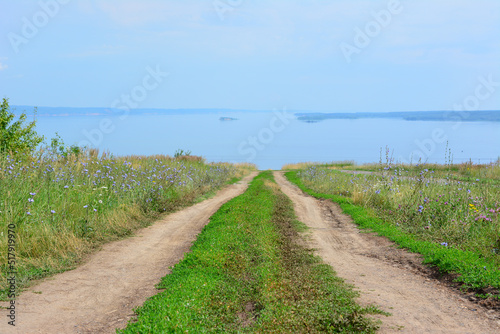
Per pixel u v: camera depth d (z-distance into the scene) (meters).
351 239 13.16
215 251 10.27
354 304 6.93
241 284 8.28
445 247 10.28
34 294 7.70
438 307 6.87
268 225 14.34
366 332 5.74
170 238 13.24
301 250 11.50
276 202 20.53
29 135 17.88
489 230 11.02
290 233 13.95
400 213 15.27
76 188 14.48
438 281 8.41
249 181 39.38
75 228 11.83
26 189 12.16
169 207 18.50
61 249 10.41
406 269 9.48
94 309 7.06
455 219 12.18
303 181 35.56
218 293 7.48
